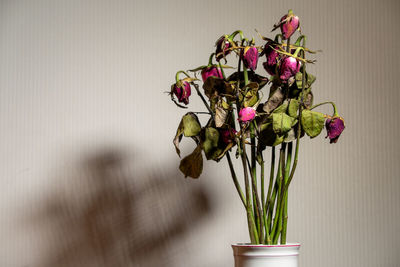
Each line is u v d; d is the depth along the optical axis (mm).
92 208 1443
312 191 1445
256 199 1140
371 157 1460
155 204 1440
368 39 1488
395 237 1440
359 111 1471
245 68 1156
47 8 1503
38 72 1485
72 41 1493
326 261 1427
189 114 1169
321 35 1484
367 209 1445
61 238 1437
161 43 1486
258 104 1170
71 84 1480
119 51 1487
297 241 1430
